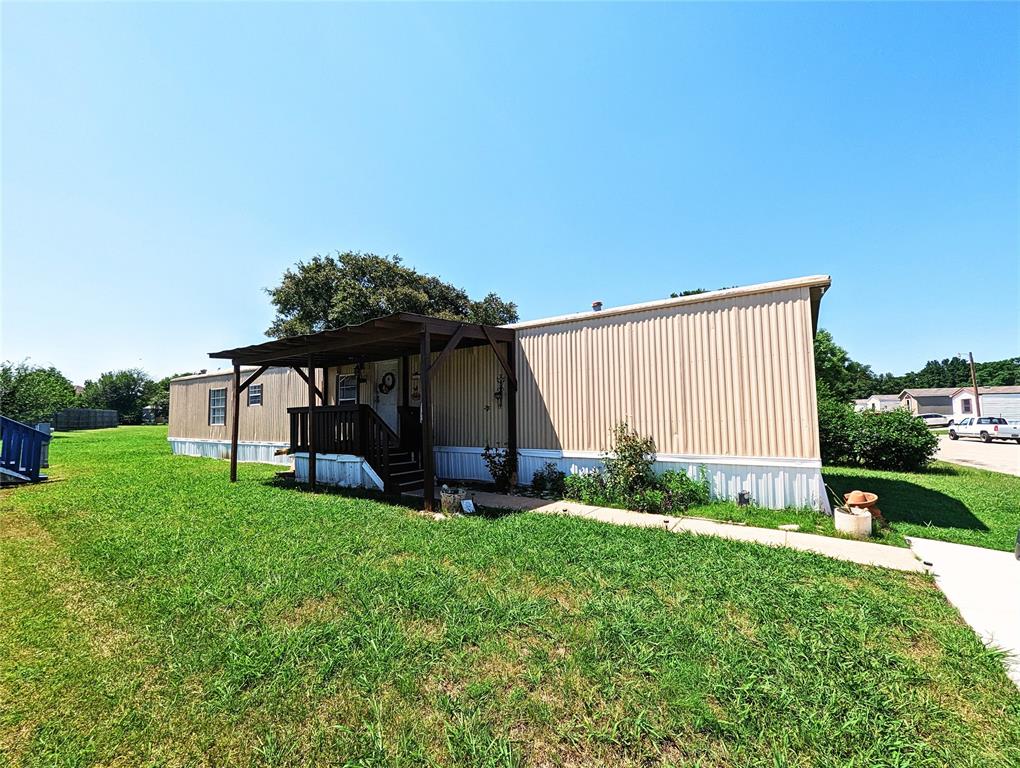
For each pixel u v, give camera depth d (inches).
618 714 79.6
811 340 225.1
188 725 79.3
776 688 84.9
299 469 375.6
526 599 127.0
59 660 99.8
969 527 209.0
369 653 100.2
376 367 427.8
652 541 180.2
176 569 155.3
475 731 75.9
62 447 707.4
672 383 263.1
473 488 320.8
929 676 89.4
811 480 223.5
